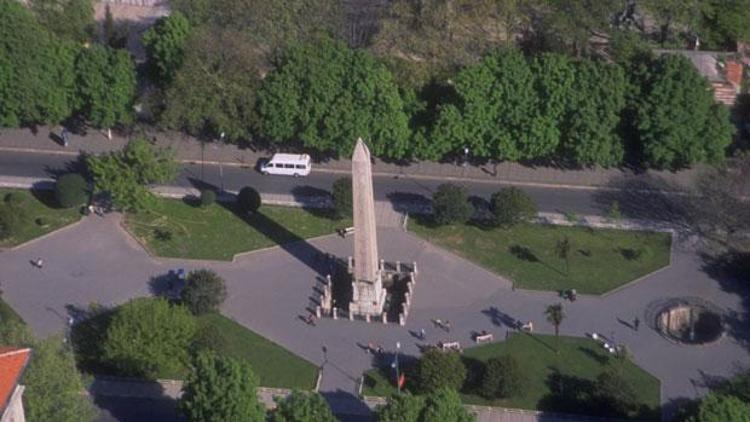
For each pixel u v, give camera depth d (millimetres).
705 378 190000
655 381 189625
